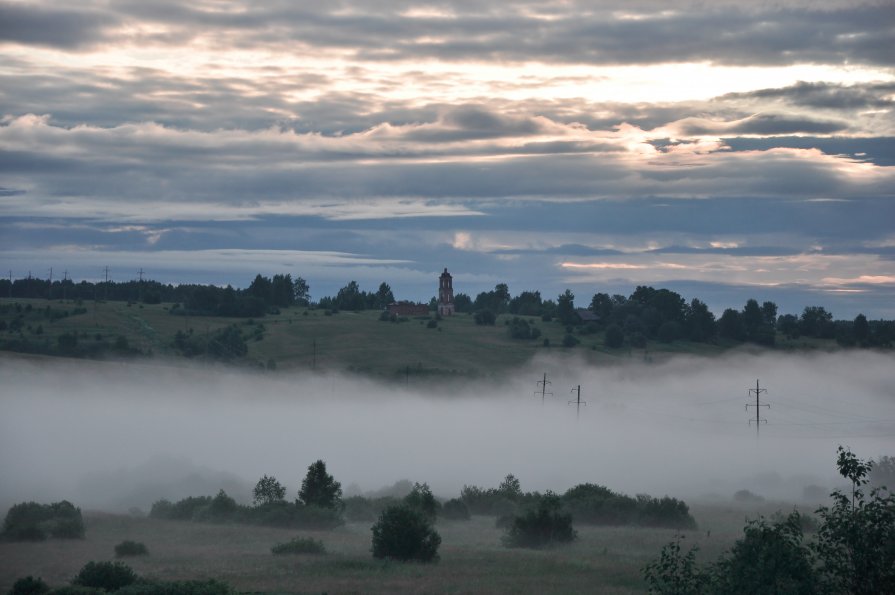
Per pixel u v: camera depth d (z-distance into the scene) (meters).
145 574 56.38
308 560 62.88
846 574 34.03
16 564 61.41
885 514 33.81
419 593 49.81
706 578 36.00
